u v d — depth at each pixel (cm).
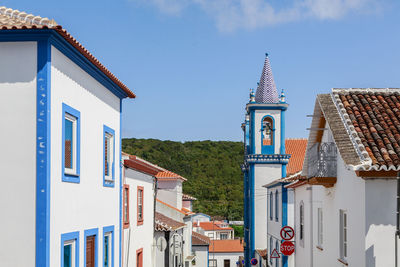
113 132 1698
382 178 1227
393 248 1216
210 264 7100
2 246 1105
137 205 2312
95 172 1490
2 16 1223
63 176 1213
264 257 3834
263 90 4422
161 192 4044
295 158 4628
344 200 1456
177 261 3256
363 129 1375
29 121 1115
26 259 1100
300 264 2317
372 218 1225
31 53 1121
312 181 1600
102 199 1562
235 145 11100
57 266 1175
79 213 1341
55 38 1130
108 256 1656
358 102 1549
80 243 1347
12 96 1120
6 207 1108
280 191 3147
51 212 1138
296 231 2442
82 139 1370
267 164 4325
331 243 1642
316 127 1756
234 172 10188
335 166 1559
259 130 4369
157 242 2588
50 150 1129
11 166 1112
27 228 1105
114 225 1698
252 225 4319
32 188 1108
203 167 10281
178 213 3691
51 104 1140
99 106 1536
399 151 1254
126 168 2091
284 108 4378
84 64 1345
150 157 10462
